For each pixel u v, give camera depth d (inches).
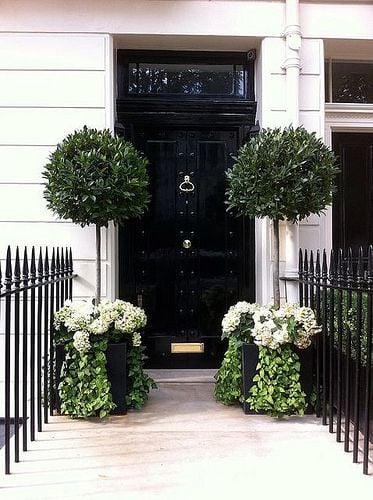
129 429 147.9
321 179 163.5
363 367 139.4
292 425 151.7
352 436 141.2
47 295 149.3
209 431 146.6
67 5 190.1
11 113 189.3
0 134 188.9
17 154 189.3
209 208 207.3
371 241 210.5
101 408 154.1
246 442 139.0
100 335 156.2
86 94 190.9
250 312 164.1
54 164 161.3
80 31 190.5
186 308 206.4
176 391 183.2
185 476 119.5
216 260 207.3
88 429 148.3
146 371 202.2
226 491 112.7
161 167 206.8
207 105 204.5
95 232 190.7
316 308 159.5
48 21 189.8
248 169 162.4
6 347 120.0
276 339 152.9
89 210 159.0
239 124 206.8
